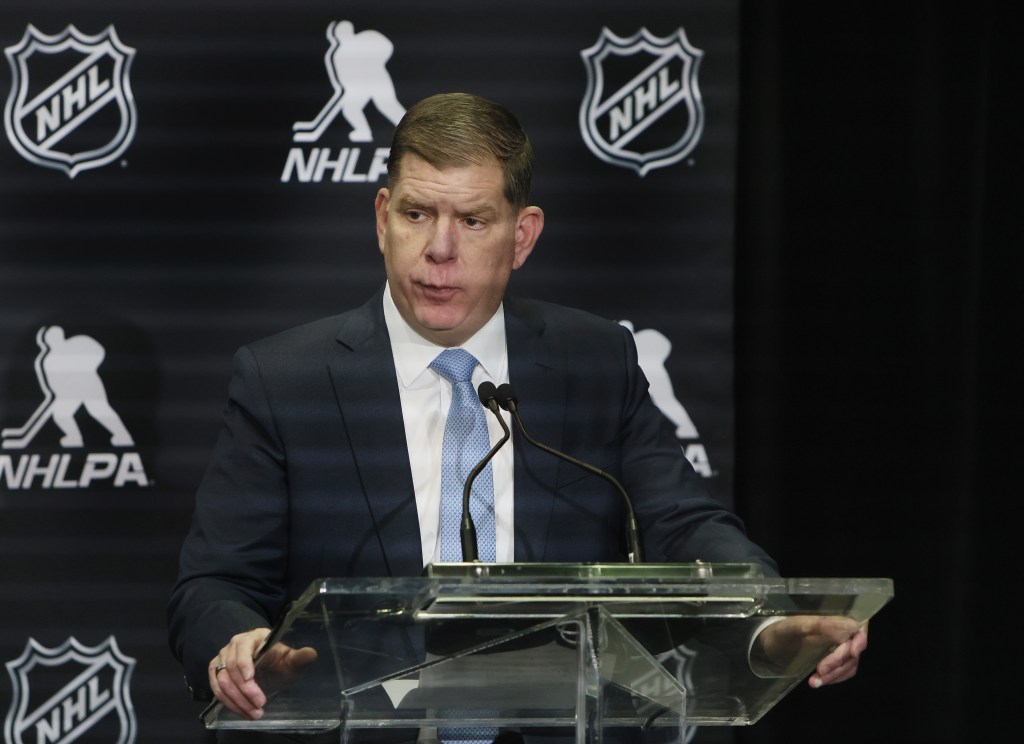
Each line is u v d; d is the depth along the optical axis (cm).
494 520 848
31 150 1205
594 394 911
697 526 854
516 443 870
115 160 1212
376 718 682
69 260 1200
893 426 1294
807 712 1285
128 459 1192
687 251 1235
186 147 1216
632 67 1244
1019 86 1305
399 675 634
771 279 1290
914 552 1290
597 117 1241
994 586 1294
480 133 827
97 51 1216
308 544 848
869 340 1295
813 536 1283
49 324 1193
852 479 1288
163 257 1207
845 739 1283
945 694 1282
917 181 1302
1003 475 1301
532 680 640
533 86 1240
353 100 1229
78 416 1191
